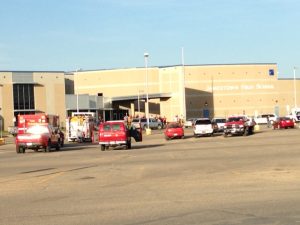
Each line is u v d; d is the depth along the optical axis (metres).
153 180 17.00
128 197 13.34
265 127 76.12
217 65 117.62
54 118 50.88
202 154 28.33
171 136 50.72
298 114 87.75
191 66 115.50
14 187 16.33
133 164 23.47
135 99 113.25
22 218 10.81
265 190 13.82
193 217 10.38
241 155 26.52
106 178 18.14
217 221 9.92
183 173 18.83
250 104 120.06
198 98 115.75
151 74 118.44
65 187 15.98
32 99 96.50
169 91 115.06
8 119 93.06
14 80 94.00
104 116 112.44
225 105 117.88
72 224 10.01
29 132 37.47
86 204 12.41
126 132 36.56
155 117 104.62
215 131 59.31
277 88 122.62
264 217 10.17
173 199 12.77
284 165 20.44
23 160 29.06
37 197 13.95
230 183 15.51
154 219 10.27
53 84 99.19
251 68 120.25
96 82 123.19
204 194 13.45
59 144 39.78
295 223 9.55
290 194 13.00
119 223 9.96
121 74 120.75
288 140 39.38
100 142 36.72
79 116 55.62
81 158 28.95
